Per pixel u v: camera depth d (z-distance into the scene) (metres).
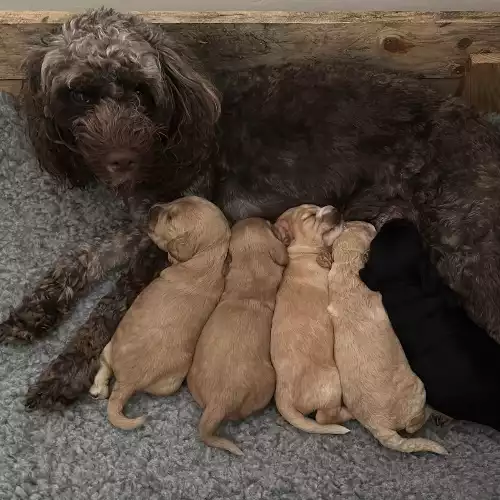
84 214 0.69
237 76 0.66
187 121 0.61
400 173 0.64
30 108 0.61
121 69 0.55
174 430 0.58
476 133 0.63
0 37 0.66
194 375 0.56
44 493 0.55
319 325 0.57
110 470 0.57
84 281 0.64
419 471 0.57
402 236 0.58
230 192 0.67
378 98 0.64
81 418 0.59
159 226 0.60
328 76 0.65
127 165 0.57
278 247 0.61
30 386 0.59
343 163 0.65
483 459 0.58
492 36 0.68
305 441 0.58
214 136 0.65
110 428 0.58
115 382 0.60
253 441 0.58
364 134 0.64
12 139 0.70
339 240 0.59
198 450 0.58
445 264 0.61
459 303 0.59
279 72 0.65
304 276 0.59
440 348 0.55
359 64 0.68
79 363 0.60
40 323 0.62
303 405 0.56
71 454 0.57
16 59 0.68
